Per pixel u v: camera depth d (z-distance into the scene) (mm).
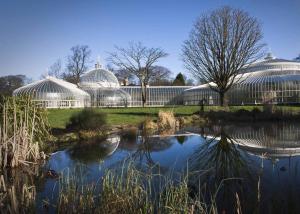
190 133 21219
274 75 53938
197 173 10031
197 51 38188
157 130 22906
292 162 11602
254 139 17766
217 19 36781
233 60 36906
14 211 6602
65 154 13820
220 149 14773
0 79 86938
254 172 10180
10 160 11305
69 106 56312
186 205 5957
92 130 19312
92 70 70562
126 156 13359
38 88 55938
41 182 9430
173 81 100812
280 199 7609
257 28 37062
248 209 7062
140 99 69562
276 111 29812
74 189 6996
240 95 54250
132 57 57188
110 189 6625
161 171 10320
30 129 12758
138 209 6215
